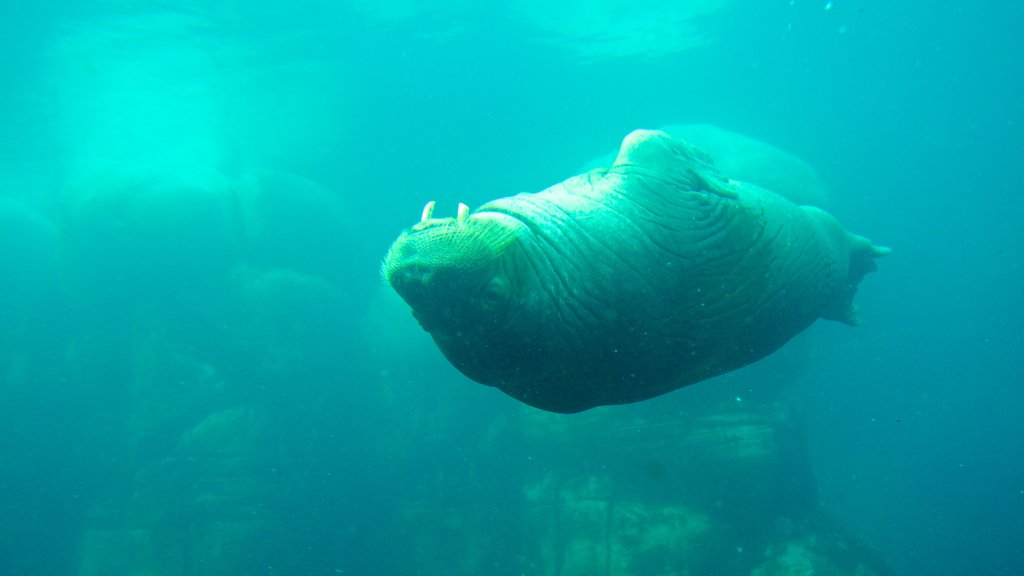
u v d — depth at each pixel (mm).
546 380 3973
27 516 17812
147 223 17594
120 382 18078
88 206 17672
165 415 16531
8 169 27203
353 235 21453
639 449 13914
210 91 24031
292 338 17750
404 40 22547
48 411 18141
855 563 12328
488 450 16562
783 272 5172
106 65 21281
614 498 13711
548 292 3674
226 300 17703
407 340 18406
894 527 28094
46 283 20250
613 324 3996
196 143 27641
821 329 23531
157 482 15695
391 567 16781
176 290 17797
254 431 16438
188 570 14992
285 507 16203
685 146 5473
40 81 21344
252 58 22234
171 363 17078
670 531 12844
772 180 15125
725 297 4645
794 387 15320
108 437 17828
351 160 27969
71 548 17609
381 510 17578
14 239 20422
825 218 6535
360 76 24078
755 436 13266
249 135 27281
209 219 18234
